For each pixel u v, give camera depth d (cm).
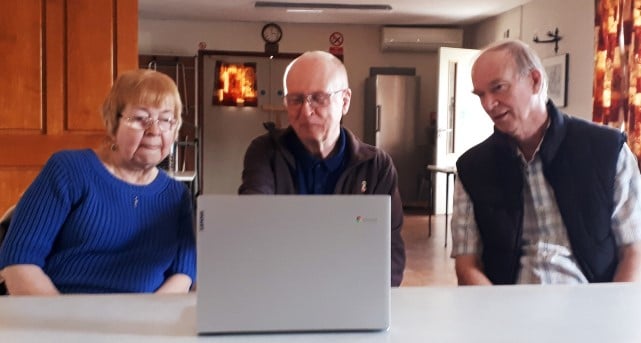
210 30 823
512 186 194
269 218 102
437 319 110
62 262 161
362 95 859
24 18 329
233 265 102
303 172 190
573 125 193
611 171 186
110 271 162
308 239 103
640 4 439
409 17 782
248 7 726
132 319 109
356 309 104
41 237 157
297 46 844
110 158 170
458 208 205
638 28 440
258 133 832
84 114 336
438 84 743
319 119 179
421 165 838
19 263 154
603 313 114
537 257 190
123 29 337
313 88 177
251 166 189
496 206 196
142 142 163
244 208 102
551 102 194
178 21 816
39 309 114
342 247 104
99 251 163
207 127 821
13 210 171
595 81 491
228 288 102
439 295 127
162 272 168
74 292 159
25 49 330
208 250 101
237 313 102
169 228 170
